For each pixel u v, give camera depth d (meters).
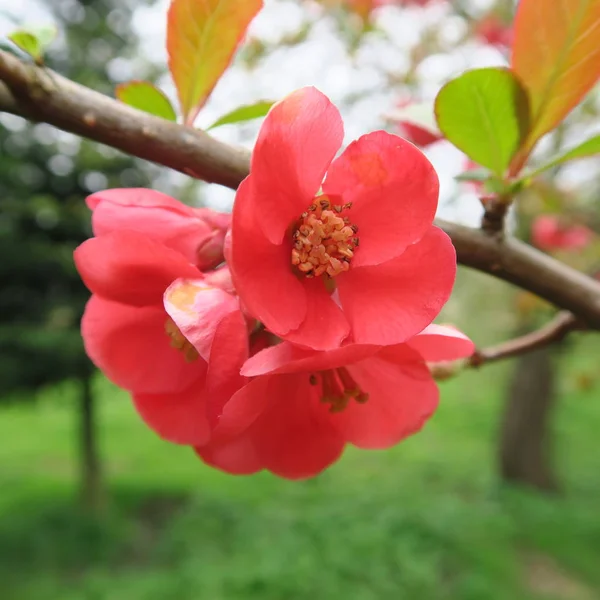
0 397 6.15
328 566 5.15
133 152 0.78
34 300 6.04
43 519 6.15
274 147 0.66
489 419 11.36
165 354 0.88
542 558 5.58
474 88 0.80
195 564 5.20
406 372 0.82
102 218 0.82
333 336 0.72
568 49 0.80
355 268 0.75
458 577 5.15
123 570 5.35
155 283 0.80
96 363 0.88
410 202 0.72
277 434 0.88
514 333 6.94
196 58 0.83
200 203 6.28
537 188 2.66
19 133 5.59
